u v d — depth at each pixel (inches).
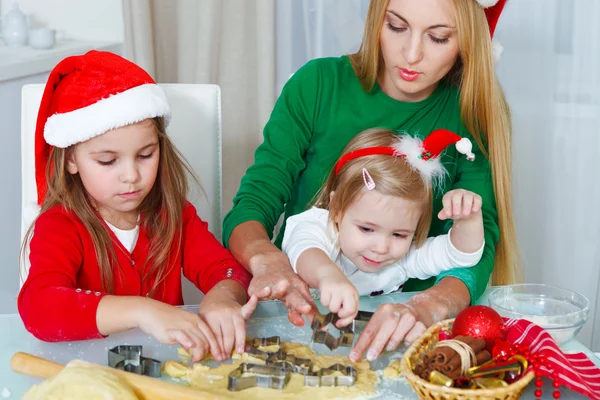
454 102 56.4
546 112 85.4
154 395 33.4
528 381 33.4
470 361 34.0
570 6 82.4
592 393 34.9
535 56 84.4
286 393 35.0
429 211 49.5
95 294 41.6
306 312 40.4
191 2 87.6
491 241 51.9
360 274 50.8
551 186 87.2
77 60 46.4
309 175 57.4
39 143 48.6
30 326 40.4
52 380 32.8
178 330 38.5
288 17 88.5
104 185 46.0
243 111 91.4
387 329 39.5
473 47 50.1
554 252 88.9
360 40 88.4
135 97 45.5
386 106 55.8
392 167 47.1
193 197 59.9
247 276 47.7
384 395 35.4
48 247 45.8
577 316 40.9
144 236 50.3
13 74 82.1
